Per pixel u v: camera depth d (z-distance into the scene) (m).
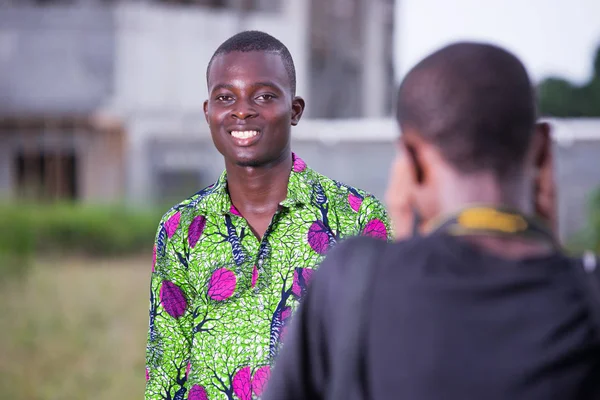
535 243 1.49
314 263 2.52
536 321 1.41
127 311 9.77
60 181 18.70
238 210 2.62
